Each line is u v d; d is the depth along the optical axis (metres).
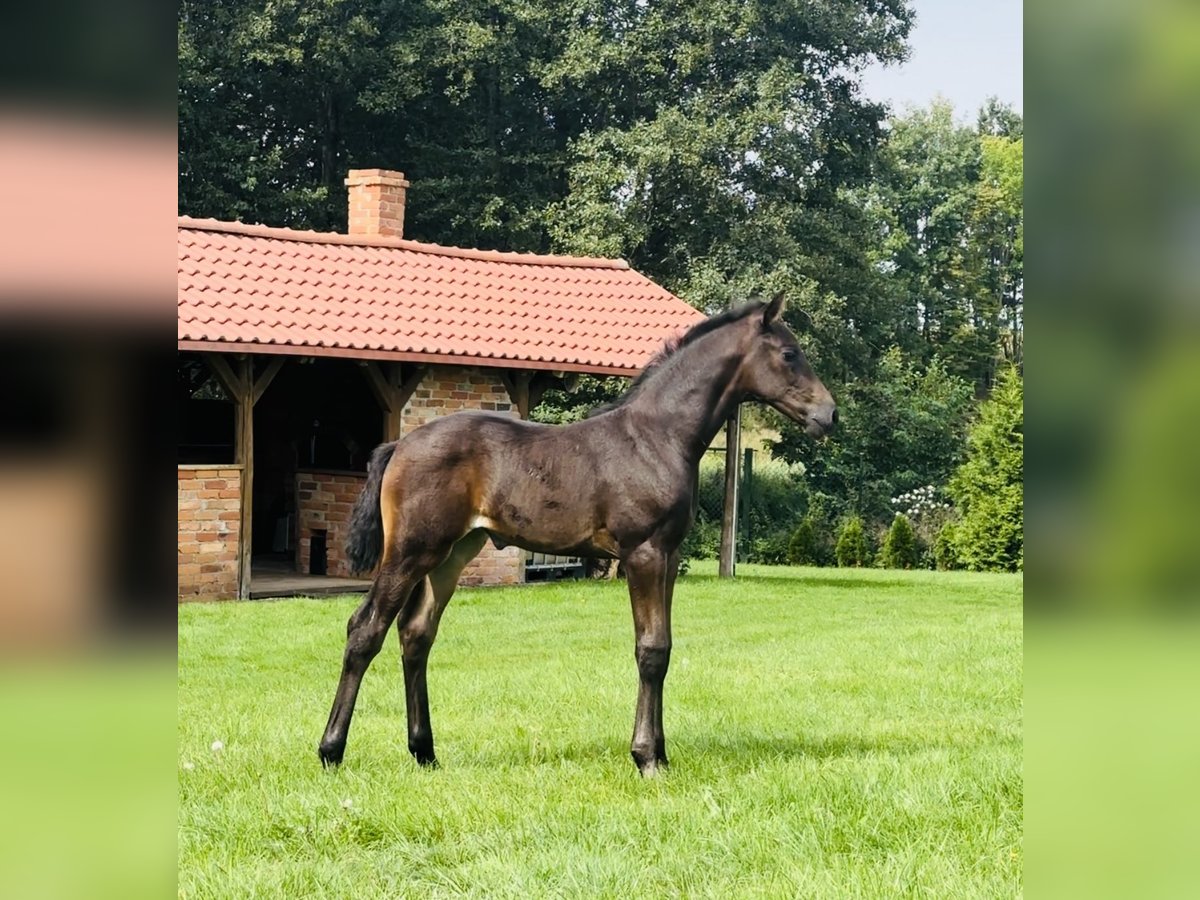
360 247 20.66
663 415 7.37
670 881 5.04
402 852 5.50
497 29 34.09
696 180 29.73
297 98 33.91
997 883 4.69
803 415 7.48
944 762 6.57
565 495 7.21
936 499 34.28
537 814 6.00
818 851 5.27
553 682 10.49
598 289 21.98
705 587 20.02
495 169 33.78
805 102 30.81
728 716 8.86
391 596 7.09
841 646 13.06
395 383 18.66
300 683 10.73
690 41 31.81
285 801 6.10
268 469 21.55
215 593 16.81
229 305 17.39
